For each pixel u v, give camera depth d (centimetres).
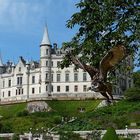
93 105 12494
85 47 1661
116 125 7562
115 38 1627
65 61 1683
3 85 15462
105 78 1182
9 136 7775
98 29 1658
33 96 14438
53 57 14425
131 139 5909
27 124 9656
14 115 12112
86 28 1719
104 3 1691
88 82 13912
